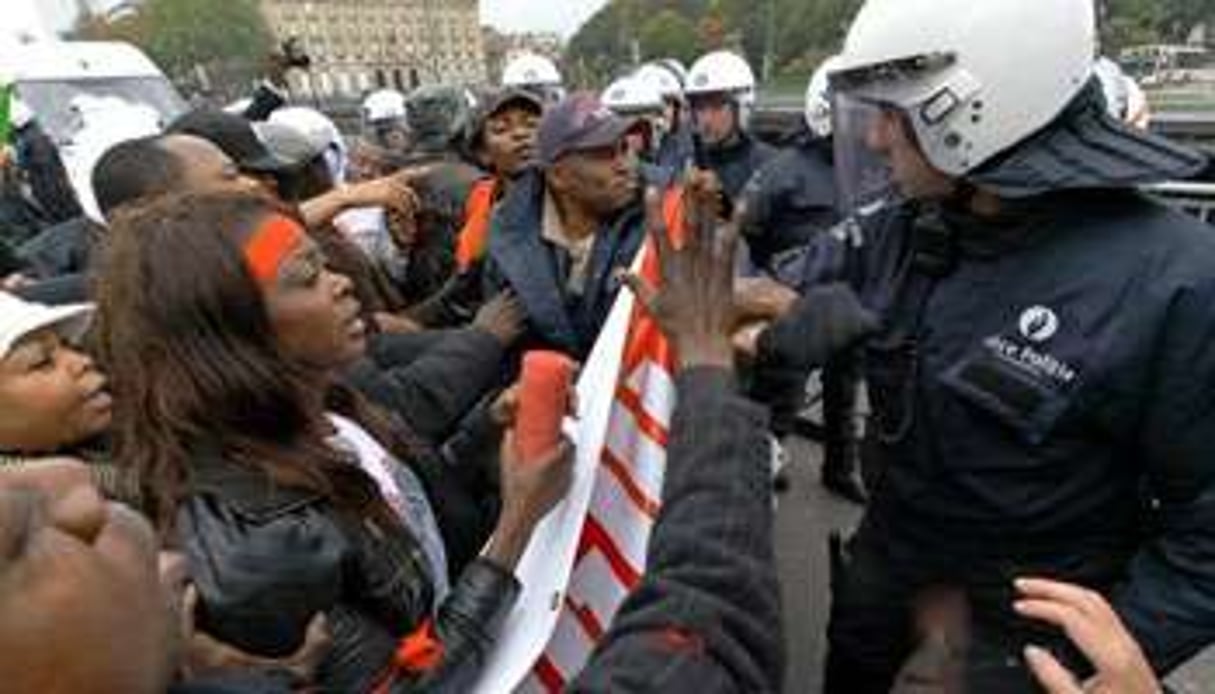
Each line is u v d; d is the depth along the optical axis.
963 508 1.61
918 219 1.58
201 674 1.12
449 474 2.13
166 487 1.41
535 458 1.57
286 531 1.39
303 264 1.57
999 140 1.39
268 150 3.15
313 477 1.46
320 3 79.75
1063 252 1.45
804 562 3.72
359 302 2.16
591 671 0.92
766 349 1.29
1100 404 1.44
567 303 2.46
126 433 1.48
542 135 2.54
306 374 1.54
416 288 4.04
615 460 1.69
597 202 2.49
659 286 1.10
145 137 2.53
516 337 2.45
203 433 1.44
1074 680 1.19
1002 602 1.61
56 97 9.16
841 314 1.29
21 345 1.59
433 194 4.02
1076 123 1.43
